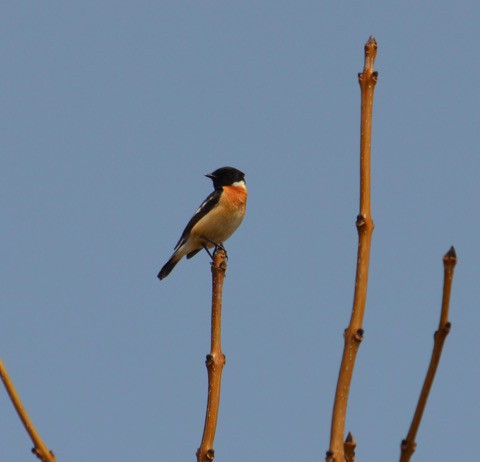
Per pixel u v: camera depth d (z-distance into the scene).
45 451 6.56
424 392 5.77
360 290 6.99
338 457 6.52
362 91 7.57
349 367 6.77
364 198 7.25
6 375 6.67
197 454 7.77
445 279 5.74
